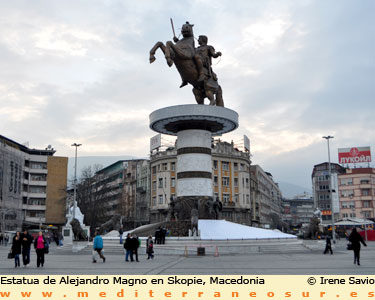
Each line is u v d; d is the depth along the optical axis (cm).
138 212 8188
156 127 3234
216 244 2666
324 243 3406
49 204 8231
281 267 1594
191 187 2981
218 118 2986
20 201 7275
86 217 6675
